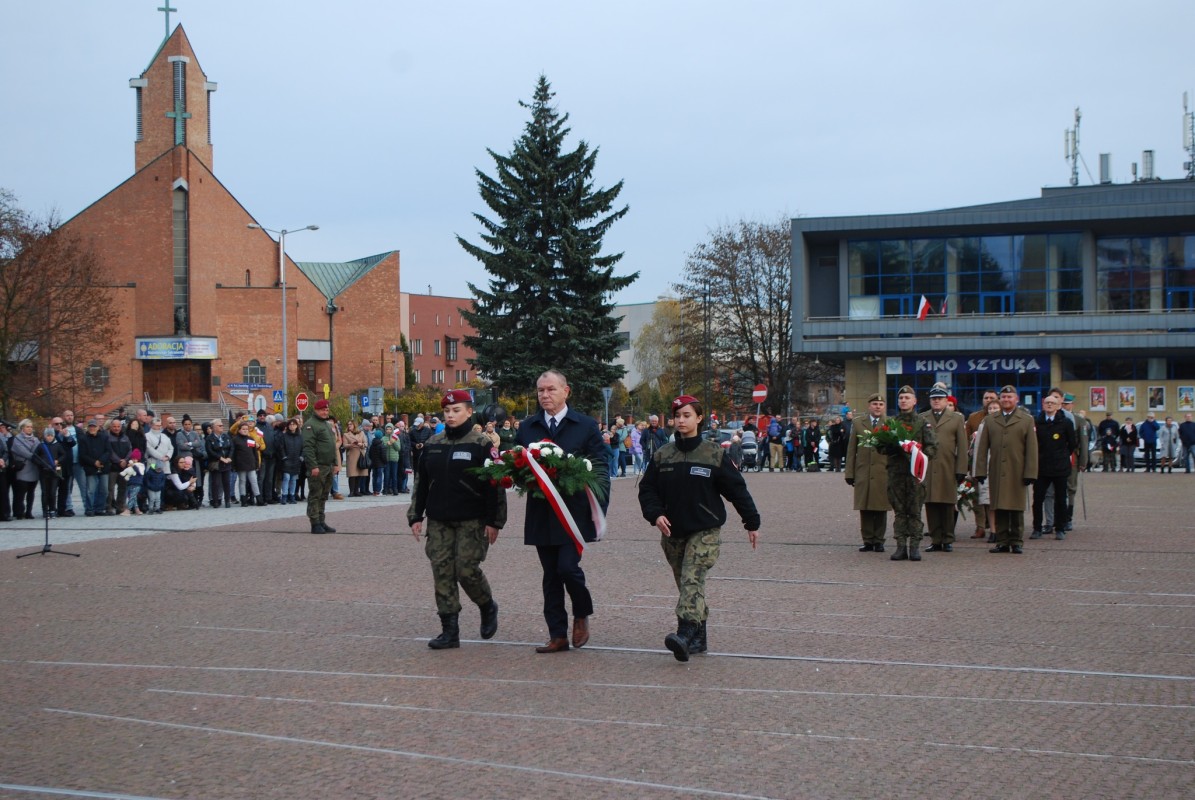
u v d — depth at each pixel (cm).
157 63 7894
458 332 13125
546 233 5022
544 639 977
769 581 1309
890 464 1491
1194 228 5550
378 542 1761
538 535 911
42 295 5453
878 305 5812
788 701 750
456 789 575
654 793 567
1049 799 556
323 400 1919
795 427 4841
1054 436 1748
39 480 2256
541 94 5109
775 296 6962
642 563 1487
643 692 779
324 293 9762
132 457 2327
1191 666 851
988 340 5497
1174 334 5312
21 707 754
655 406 7200
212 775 605
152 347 7581
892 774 596
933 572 1381
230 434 2562
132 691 794
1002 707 733
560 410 938
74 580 1341
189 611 1122
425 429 2984
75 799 572
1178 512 2261
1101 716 710
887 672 834
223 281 7956
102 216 7600
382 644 955
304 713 730
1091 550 1609
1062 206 6119
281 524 2078
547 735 673
